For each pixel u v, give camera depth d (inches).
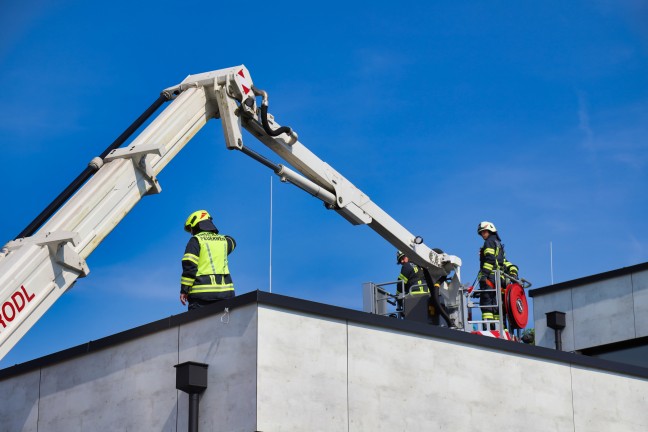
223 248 546.3
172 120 523.8
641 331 808.3
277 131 574.6
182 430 510.6
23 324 438.9
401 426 530.0
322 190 617.9
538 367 597.0
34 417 577.6
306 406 498.9
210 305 518.0
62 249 450.6
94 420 550.0
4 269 436.5
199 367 505.0
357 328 530.0
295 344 504.7
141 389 534.6
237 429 486.9
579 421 602.9
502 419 570.6
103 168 487.8
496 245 752.3
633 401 630.5
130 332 548.1
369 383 524.7
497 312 737.0
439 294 729.0
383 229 673.0
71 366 570.9
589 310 842.2
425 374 547.8
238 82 547.8
